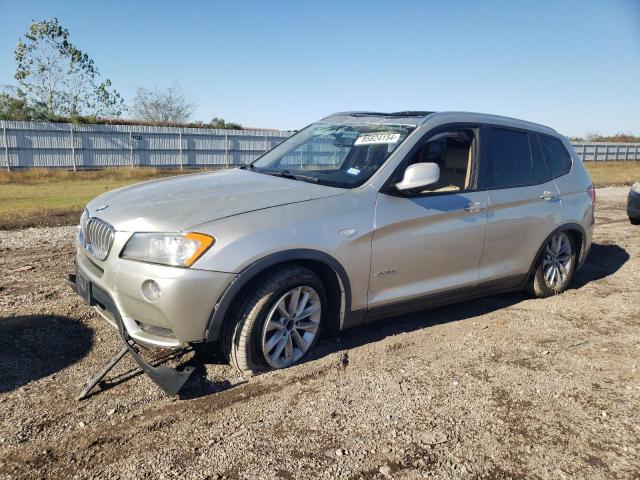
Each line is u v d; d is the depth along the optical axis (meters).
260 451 2.75
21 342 3.86
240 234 3.22
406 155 4.05
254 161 4.94
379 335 4.32
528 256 5.01
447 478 2.62
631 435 3.05
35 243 7.39
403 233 3.92
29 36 34.38
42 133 26.20
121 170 25.41
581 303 5.33
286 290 3.46
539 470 2.71
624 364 3.97
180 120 46.72
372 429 2.99
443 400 3.34
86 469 2.56
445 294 4.36
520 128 5.09
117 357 3.43
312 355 3.85
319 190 3.78
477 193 4.48
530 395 3.46
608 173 30.42
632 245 8.29
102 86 37.44
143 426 2.91
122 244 3.26
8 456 2.62
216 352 3.79
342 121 4.88
